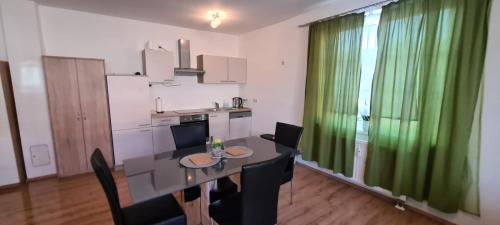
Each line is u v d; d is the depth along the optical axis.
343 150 2.98
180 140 2.53
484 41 1.81
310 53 3.25
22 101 2.94
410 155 2.32
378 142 2.54
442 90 2.07
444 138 2.03
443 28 2.02
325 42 3.07
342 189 2.92
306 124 3.37
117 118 3.42
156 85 4.14
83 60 3.15
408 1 2.23
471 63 1.85
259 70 4.48
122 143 3.50
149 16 3.60
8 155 2.86
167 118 3.86
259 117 4.59
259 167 1.36
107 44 3.61
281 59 3.95
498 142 1.84
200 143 2.66
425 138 2.15
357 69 2.73
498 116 1.83
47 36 3.17
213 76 4.40
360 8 2.68
